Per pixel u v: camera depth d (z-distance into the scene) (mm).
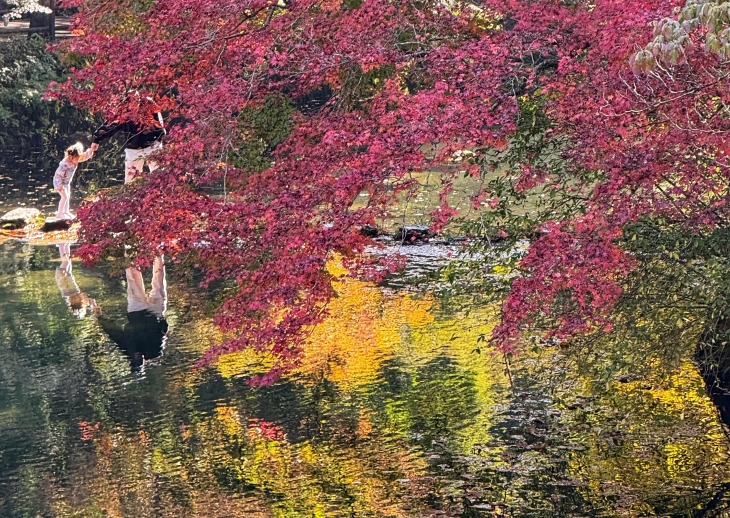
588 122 11086
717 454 12273
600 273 10477
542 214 13766
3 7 48688
